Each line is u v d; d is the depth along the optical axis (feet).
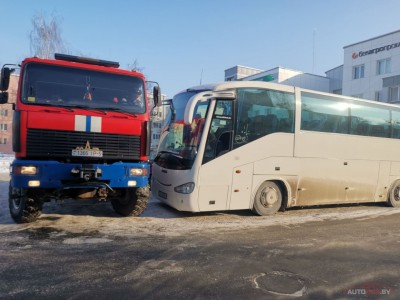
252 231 24.35
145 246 19.84
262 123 28.45
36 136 21.24
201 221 26.66
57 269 16.01
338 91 132.57
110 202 31.60
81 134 22.11
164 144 30.40
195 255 18.71
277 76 125.29
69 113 21.84
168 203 27.89
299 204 30.58
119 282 14.90
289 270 17.16
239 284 15.26
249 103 27.94
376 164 35.40
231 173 27.17
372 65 107.76
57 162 21.43
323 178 31.65
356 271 17.37
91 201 31.71
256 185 28.30
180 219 26.99
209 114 26.48
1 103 22.25
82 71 23.06
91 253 18.31
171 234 22.63
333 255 19.75
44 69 22.16
